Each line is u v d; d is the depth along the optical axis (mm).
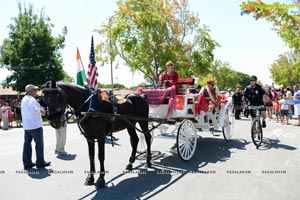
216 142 9461
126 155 7941
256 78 9031
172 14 28688
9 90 44281
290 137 10203
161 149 8539
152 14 26625
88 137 5555
